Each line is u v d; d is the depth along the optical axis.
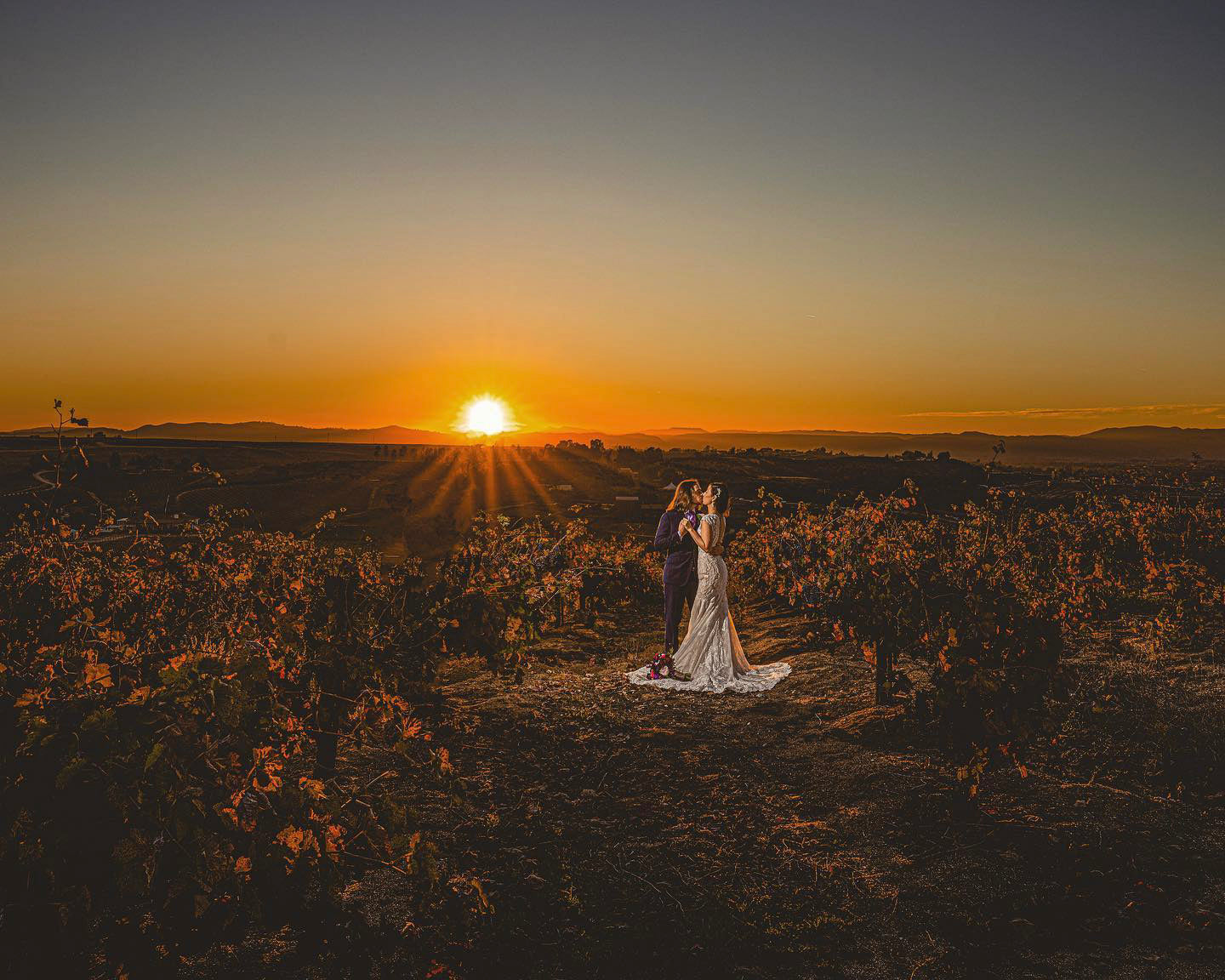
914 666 8.91
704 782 6.22
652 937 4.26
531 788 6.05
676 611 9.34
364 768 6.11
